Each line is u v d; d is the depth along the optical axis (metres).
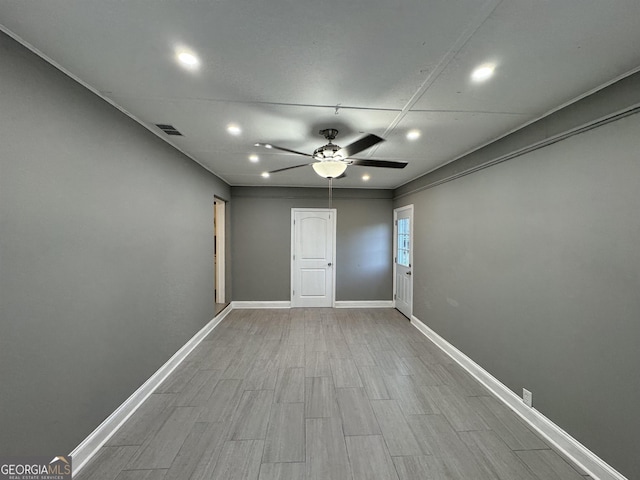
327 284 5.46
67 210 1.57
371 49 1.34
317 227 5.42
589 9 1.07
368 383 2.69
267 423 2.11
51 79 1.46
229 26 1.19
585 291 1.72
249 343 3.66
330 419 2.16
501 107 1.92
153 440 1.92
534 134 2.09
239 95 1.79
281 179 4.65
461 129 2.31
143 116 2.13
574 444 1.77
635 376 1.47
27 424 1.36
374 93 1.76
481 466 1.73
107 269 1.90
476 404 2.36
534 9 1.08
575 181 1.79
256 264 5.36
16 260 1.30
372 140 1.99
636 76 1.45
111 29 1.21
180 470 1.68
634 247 1.47
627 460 1.50
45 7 1.09
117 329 2.01
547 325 1.99
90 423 1.76
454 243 3.26
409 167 3.66
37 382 1.41
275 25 1.18
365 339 3.83
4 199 1.25
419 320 4.24
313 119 2.16
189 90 1.74
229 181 4.84
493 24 1.16
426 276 4.00
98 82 1.65
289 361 3.15
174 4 1.07
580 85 1.63
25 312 1.34
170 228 2.80
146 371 2.40
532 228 2.13
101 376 1.85
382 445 1.89
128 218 2.12
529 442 1.93
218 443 1.90
